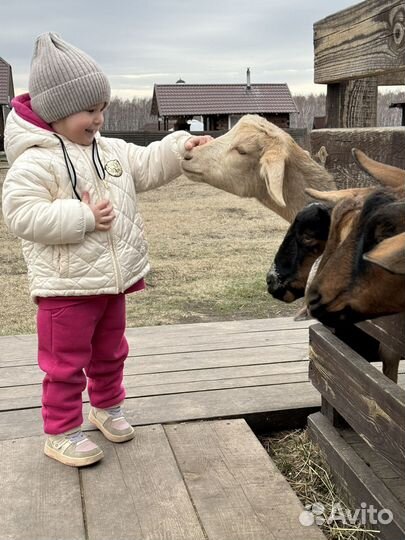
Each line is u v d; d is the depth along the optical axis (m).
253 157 3.64
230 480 2.73
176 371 3.96
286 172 3.68
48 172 2.62
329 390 2.92
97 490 2.65
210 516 2.48
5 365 4.14
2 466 2.84
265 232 10.84
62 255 2.62
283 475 2.97
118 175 2.83
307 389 3.64
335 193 2.36
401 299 1.98
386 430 2.32
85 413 3.36
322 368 3.00
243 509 2.52
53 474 2.77
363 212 2.00
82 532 2.39
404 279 1.91
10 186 2.60
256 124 3.67
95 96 2.64
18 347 4.54
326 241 2.37
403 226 1.89
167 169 3.08
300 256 2.45
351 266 2.00
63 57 2.58
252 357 4.18
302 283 2.49
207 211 13.37
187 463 2.87
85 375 3.11
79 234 2.57
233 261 8.54
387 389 2.32
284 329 4.82
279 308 6.39
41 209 2.55
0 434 3.15
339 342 2.90
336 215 2.10
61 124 2.68
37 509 2.53
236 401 3.49
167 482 2.71
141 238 2.89
